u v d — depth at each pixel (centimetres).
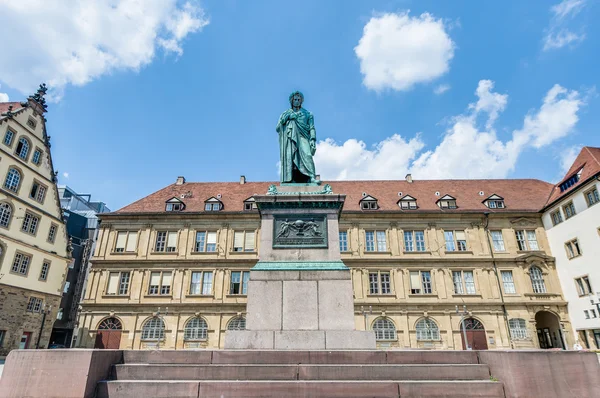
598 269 3064
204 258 3694
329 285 974
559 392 680
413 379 743
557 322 3478
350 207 4006
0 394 644
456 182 4531
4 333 2975
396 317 3444
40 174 3494
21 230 3219
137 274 3638
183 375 734
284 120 1331
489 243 3725
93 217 6681
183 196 4278
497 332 3388
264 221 1092
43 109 3578
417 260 3616
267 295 960
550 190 4234
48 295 3466
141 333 3431
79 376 653
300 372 745
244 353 790
